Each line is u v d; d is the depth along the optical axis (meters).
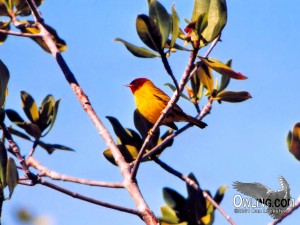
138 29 8.58
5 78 9.28
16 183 7.98
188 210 10.71
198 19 8.64
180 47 8.96
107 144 8.86
